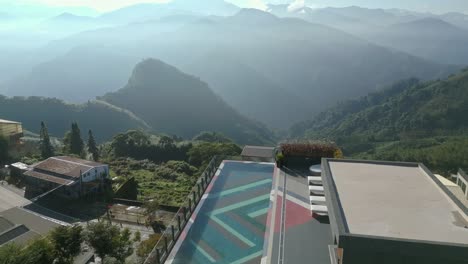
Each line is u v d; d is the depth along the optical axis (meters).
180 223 17.00
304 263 13.40
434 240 9.94
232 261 14.34
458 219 11.18
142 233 38.72
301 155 22.81
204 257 14.65
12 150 67.31
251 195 19.83
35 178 51.16
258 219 17.34
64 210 44.81
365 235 9.88
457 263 9.30
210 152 71.00
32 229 36.47
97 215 43.47
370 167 15.89
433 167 80.50
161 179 61.16
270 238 15.12
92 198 48.47
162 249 15.05
